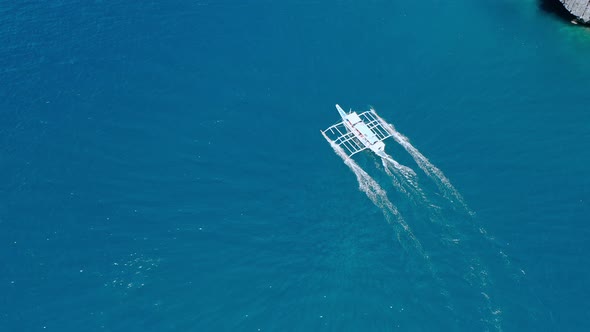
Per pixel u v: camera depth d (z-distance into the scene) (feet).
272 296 314.14
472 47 438.81
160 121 397.19
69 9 477.77
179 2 483.51
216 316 306.96
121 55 440.04
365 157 375.25
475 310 304.91
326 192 358.23
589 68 421.18
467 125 388.57
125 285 318.86
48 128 393.91
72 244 336.70
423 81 416.46
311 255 330.34
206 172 369.09
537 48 436.76
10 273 324.60
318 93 411.54
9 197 358.64
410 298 310.86
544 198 347.97
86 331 301.43
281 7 476.54
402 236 335.88
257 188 360.89
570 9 445.78
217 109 403.75
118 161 375.66
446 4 474.49
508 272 318.24
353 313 306.14
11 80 422.82
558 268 318.04
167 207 352.28
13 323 305.53
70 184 364.58
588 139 376.89
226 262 327.88
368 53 436.76
